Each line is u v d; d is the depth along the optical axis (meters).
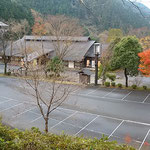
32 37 35.41
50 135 4.91
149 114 13.88
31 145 4.15
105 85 21.81
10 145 4.05
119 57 19.52
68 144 4.26
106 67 21.98
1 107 14.87
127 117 13.33
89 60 34.84
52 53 33.34
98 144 4.43
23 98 16.81
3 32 30.70
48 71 16.22
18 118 12.90
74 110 14.42
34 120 12.62
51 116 13.23
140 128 11.66
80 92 19.08
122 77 28.12
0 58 38.16
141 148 9.43
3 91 19.03
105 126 11.88
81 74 22.33
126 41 19.36
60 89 14.39
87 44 35.25
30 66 12.76
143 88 20.52
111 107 15.24
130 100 16.95
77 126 11.83
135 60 19.02
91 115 13.59
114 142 4.48
